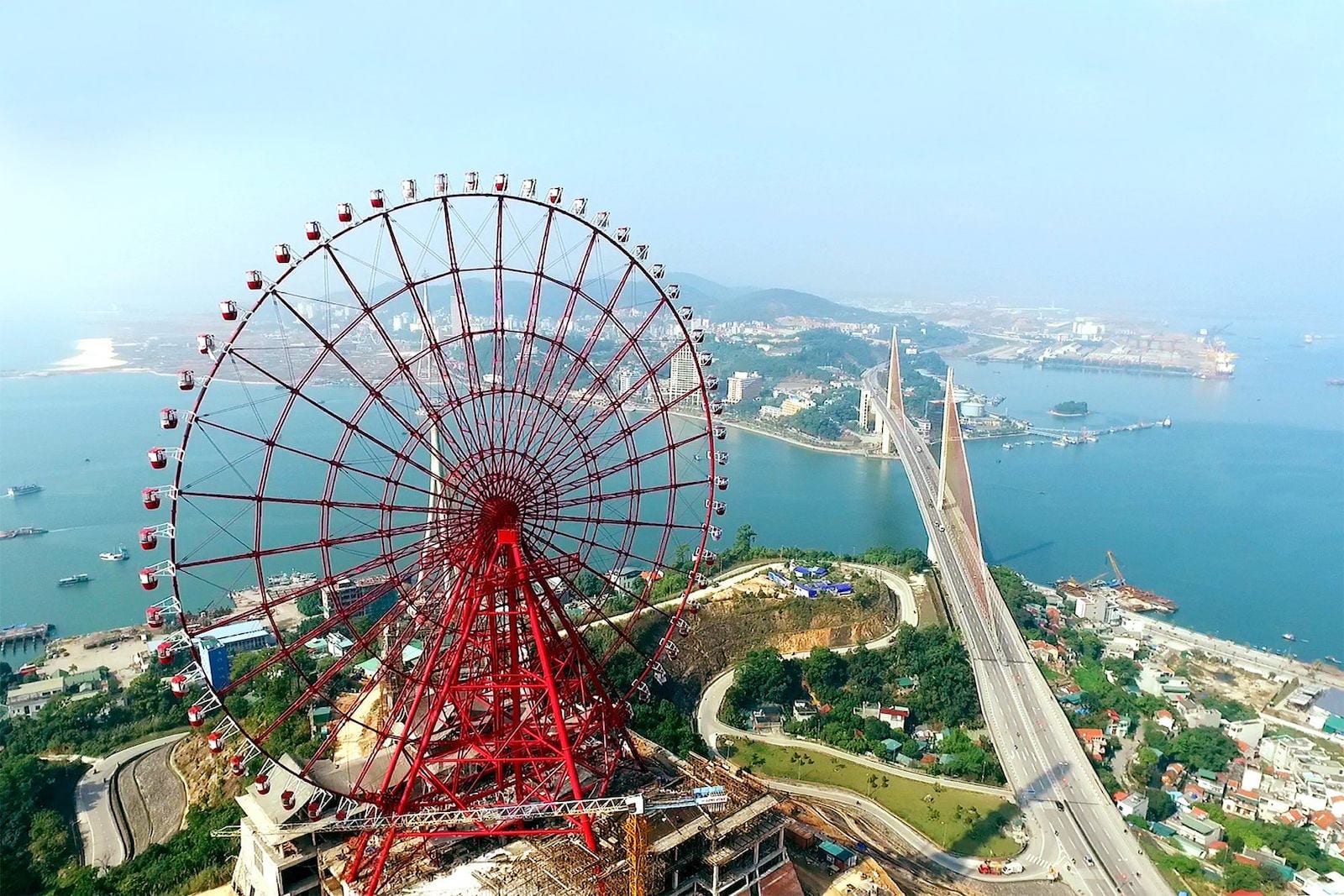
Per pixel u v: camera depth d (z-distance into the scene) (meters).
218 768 126.50
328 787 88.06
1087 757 146.00
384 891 77.50
